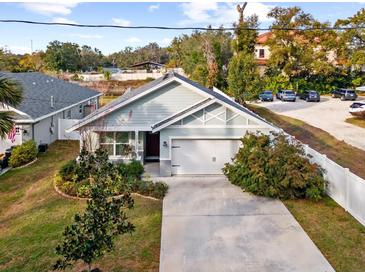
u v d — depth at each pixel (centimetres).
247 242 1070
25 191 1673
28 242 1112
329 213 1256
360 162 1888
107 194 796
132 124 1872
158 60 11706
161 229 1159
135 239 1092
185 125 1761
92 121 1794
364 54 4866
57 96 3070
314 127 2798
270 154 1439
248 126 1761
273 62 5206
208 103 1720
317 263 948
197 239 1093
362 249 1009
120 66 11425
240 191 1516
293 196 1388
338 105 4166
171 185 1608
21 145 2162
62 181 1584
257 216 1252
